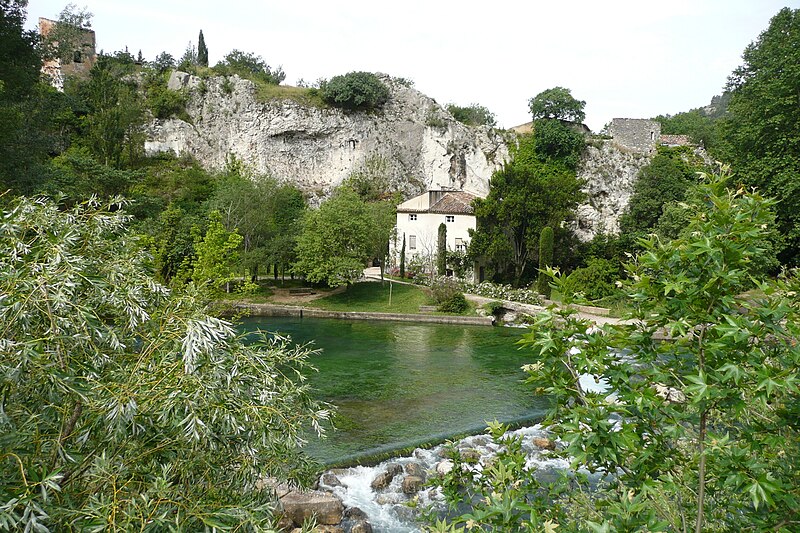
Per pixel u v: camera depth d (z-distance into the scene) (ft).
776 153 98.78
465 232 163.22
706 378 10.23
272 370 20.17
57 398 14.14
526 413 56.75
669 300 11.17
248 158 215.72
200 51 270.46
